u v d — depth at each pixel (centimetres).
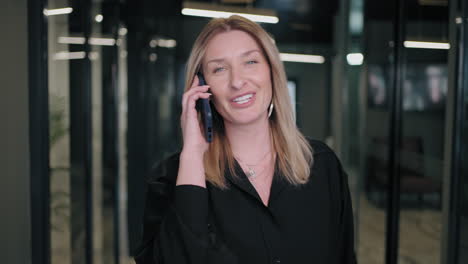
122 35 531
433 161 254
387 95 458
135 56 540
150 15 611
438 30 248
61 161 272
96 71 380
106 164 423
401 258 288
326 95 1077
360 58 511
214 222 99
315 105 1085
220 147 105
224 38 99
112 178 449
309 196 103
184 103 100
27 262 222
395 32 297
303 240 99
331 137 1004
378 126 477
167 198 103
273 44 103
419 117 273
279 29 1034
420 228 267
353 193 473
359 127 505
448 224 239
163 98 728
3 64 213
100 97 397
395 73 296
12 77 215
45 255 227
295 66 1080
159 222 102
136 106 544
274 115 108
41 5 219
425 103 262
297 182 102
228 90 98
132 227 521
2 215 215
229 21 102
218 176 101
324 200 104
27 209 222
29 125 220
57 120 260
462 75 229
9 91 214
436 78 248
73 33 302
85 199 342
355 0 506
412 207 279
